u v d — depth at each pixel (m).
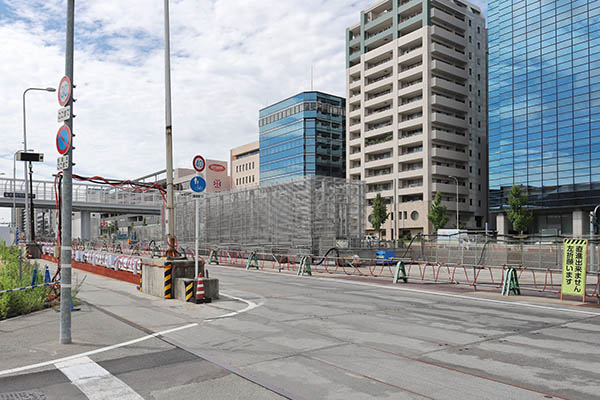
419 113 76.44
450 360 7.18
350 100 86.50
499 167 71.06
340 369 6.66
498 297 14.98
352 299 14.37
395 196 61.69
